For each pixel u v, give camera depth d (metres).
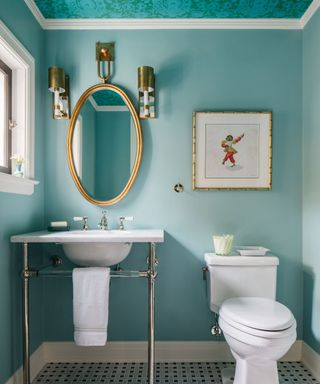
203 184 2.31
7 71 1.98
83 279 1.84
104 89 2.32
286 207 2.32
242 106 2.32
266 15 2.26
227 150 2.31
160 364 2.24
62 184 2.32
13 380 1.85
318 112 2.09
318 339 2.07
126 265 2.32
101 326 1.84
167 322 2.30
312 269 2.16
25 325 1.85
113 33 2.32
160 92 2.33
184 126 2.32
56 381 2.03
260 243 2.31
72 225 2.31
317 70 2.10
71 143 2.31
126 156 2.30
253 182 2.31
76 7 2.15
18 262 1.94
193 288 2.31
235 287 2.05
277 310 1.75
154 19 2.29
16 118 2.03
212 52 2.31
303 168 2.30
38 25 2.24
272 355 1.62
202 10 2.19
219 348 2.29
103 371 2.15
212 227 2.31
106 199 2.31
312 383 1.98
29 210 2.08
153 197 2.31
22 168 2.00
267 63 2.32
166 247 2.31
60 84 2.19
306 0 2.08
